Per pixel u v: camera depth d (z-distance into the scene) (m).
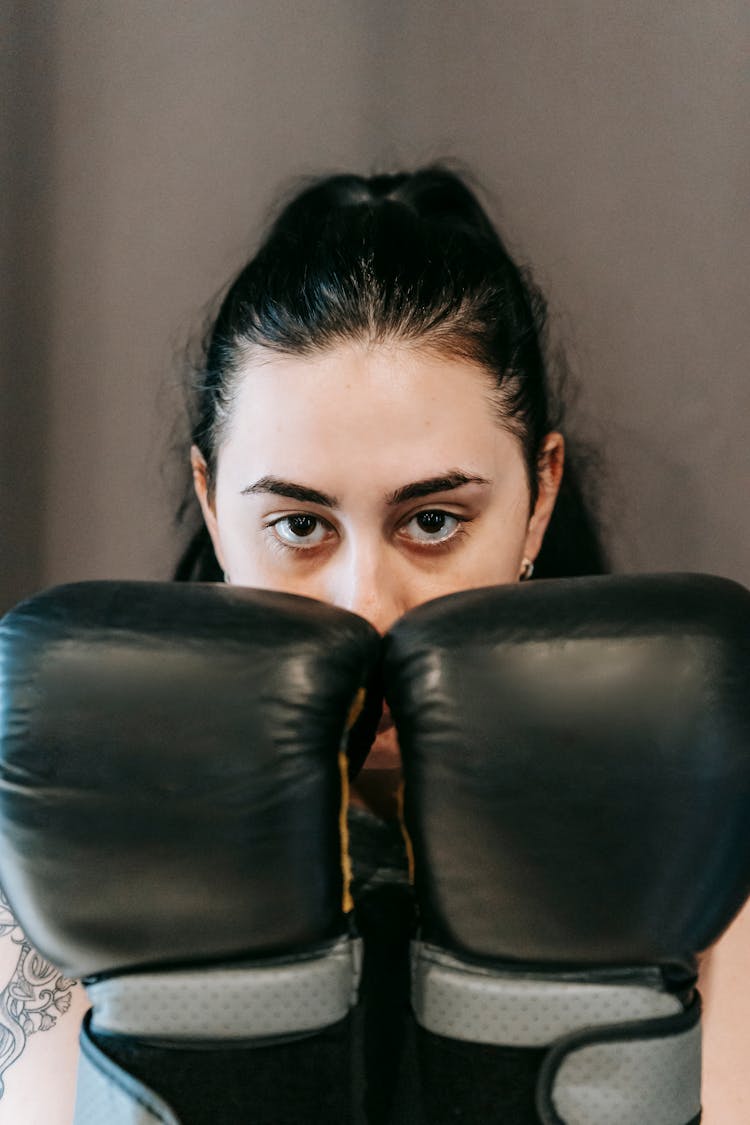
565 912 0.49
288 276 0.77
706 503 1.09
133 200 1.11
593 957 0.49
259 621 0.51
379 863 0.70
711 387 1.08
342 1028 0.51
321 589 0.76
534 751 0.49
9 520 1.13
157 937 0.49
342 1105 0.50
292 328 0.75
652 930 0.49
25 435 1.12
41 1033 0.76
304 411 0.73
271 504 0.75
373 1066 0.61
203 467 0.91
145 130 1.10
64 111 1.11
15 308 1.12
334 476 0.73
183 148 1.10
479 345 0.76
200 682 0.49
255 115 1.10
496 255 0.84
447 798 0.49
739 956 0.79
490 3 1.08
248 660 0.49
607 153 1.08
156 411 1.11
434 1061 0.51
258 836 0.48
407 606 0.76
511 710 0.49
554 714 0.49
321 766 0.50
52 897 0.49
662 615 0.50
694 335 1.08
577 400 1.09
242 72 1.09
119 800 0.49
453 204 0.93
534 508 0.86
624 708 0.48
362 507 0.73
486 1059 0.50
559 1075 0.49
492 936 0.49
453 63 1.09
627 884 0.48
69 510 1.13
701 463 1.09
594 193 1.08
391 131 1.09
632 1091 0.49
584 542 1.09
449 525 0.76
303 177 1.10
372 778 0.77
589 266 1.09
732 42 1.06
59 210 1.11
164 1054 0.50
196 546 1.08
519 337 0.81
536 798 0.48
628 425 1.09
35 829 0.49
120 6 1.10
